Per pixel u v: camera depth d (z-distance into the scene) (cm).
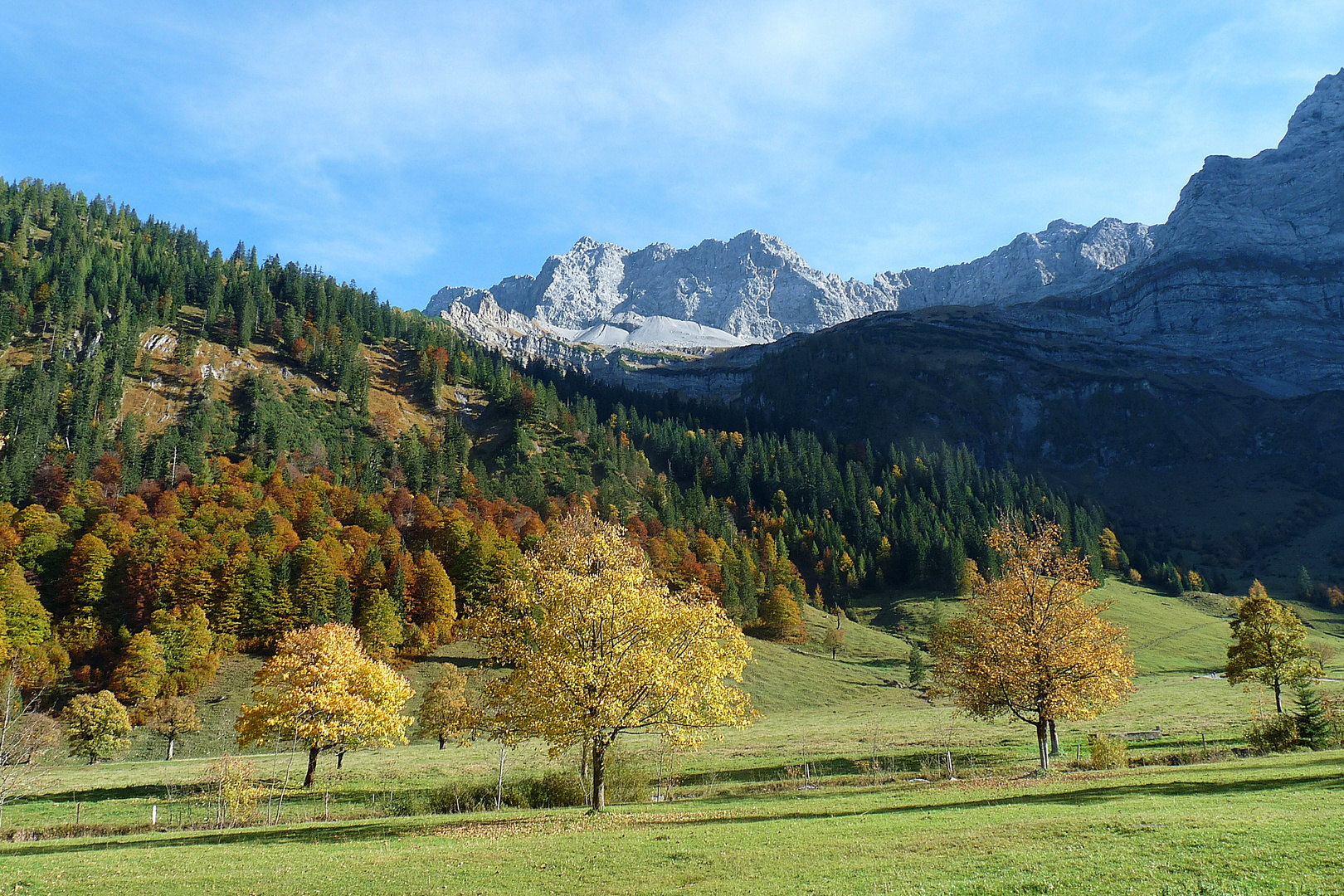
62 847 3281
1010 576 4794
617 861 2236
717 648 3481
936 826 2409
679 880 1988
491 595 3684
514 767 5856
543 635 3319
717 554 16912
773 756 5956
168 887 2216
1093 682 4406
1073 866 1738
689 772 5369
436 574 12419
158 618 10106
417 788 4997
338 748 5938
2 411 18200
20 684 8662
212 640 10419
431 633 11769
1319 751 4100
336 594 11500
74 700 7500
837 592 18138
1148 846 1842
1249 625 6356
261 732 5541
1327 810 2114
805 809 3216
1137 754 4606
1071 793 3034
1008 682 4522
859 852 2127
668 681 3206
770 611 14912
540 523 16012
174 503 14212
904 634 16000
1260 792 2580
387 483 18362
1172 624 16700
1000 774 4366
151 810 4462
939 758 5328
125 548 11569
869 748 6034
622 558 3781
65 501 14112
